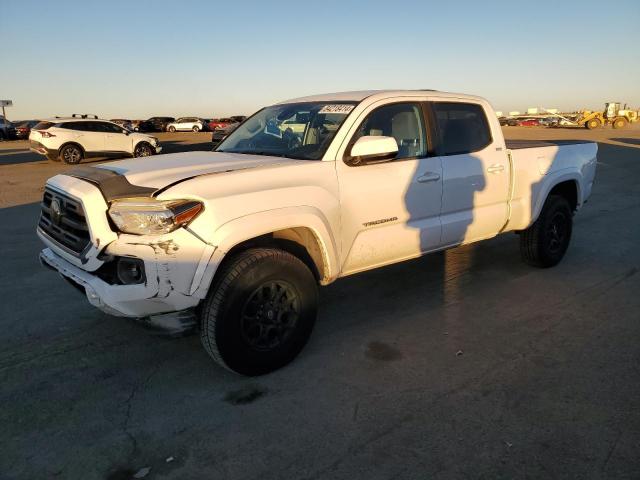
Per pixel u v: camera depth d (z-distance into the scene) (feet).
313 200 11.45
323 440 9.04
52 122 59.77
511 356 12.03
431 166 14.14
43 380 11.08
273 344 11.23
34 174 50.78
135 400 10.33
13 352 12.33
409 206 13.64
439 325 13.83
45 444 8.98
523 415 9.69
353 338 13.08
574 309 14.80
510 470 8.23
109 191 10.09
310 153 12.57
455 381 10.95
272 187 10.96
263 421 9.61
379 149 12.16
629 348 12.35
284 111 14.90
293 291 11.27
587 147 19.89
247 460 8.55
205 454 8.71
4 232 24.99
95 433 9.29
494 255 20.47
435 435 9.12
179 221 9.57
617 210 29.53
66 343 12.82
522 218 17.02
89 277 10.26
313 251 12.06
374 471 8.25
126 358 12.09
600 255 20.33
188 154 13.85
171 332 10.42
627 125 184.65
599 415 9.67
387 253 13.50
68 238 11.03
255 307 10.81
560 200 18.26
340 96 14.33
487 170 15.61
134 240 9.62
